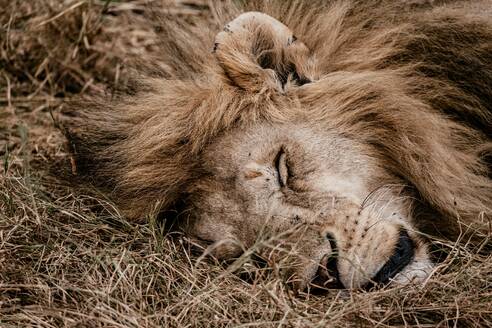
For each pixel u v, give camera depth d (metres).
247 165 7.94
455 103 8.84
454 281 7.48
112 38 12.45
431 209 8.30
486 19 8.95
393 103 8.30
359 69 8.82
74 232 8.36
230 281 7.64
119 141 8.75
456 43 8.91
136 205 8.49
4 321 7.10
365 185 7.96
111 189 8.69
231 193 7.97
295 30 9.04
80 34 12.12
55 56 12.04
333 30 9.02
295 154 7.92
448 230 8.30
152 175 8.36
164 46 9.76
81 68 12.09
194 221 8.16
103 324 7.06
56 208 8.55
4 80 11.84
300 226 7.56
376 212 7.71
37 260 7.98
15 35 12.08
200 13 12.44
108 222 8.55
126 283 7.47
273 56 8.44
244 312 7.28
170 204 8.41
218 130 8.14
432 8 9.27
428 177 8.19
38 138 10.39
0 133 10.56
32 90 11.80
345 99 8.28
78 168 9.00
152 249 8.16
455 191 8.30
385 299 7.28
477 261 7.91
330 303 7.25
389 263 7.56
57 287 7.40
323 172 7.87
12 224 8.31
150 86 9.00
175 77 9.03
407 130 8.25
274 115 8.11
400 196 8.09
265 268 7.44
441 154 8.30
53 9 12.25
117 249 7.98
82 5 12.28
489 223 7.98
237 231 7.88
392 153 8.24
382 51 8.91
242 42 8.17
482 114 8.88
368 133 8.19
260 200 7.80
